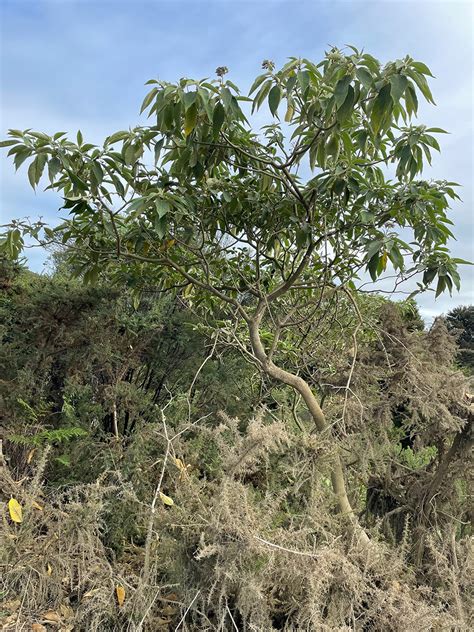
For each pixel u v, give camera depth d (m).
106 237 2.76
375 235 2.41
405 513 2.36
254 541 1.58
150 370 3.73
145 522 2.15
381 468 2.31
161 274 3.06
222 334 3.24
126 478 2.42
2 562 1.96
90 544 2.03
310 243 2.52
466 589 1.98
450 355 2.40
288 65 1.93
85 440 2.85
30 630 1.82
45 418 3.28
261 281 3.32
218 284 3.12
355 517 2.08
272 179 2.54
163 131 2.14
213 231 2.77
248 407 3.59
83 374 3.31
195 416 3.33
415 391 2.19
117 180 2.25
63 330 3.34
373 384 2.41
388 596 1.77
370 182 2.55
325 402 2.81
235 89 2.00
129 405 3.22
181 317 3.65
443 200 2.43
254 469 1.90
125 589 1.90
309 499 2.00
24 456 2.80
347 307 3.22
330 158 2.65
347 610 1.72
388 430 2.33
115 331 3.39
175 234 2.56
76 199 2.15
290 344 3.45
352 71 1.79
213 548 1.59
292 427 2.68
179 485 2.04
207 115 2.06
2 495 2.38
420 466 2.48
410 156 2.17
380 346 2.50
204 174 2.49
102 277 3.61
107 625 1.84
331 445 2.09
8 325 3.53
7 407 2.99
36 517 2.18
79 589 2.02
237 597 1.64
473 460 2.20
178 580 1.75
